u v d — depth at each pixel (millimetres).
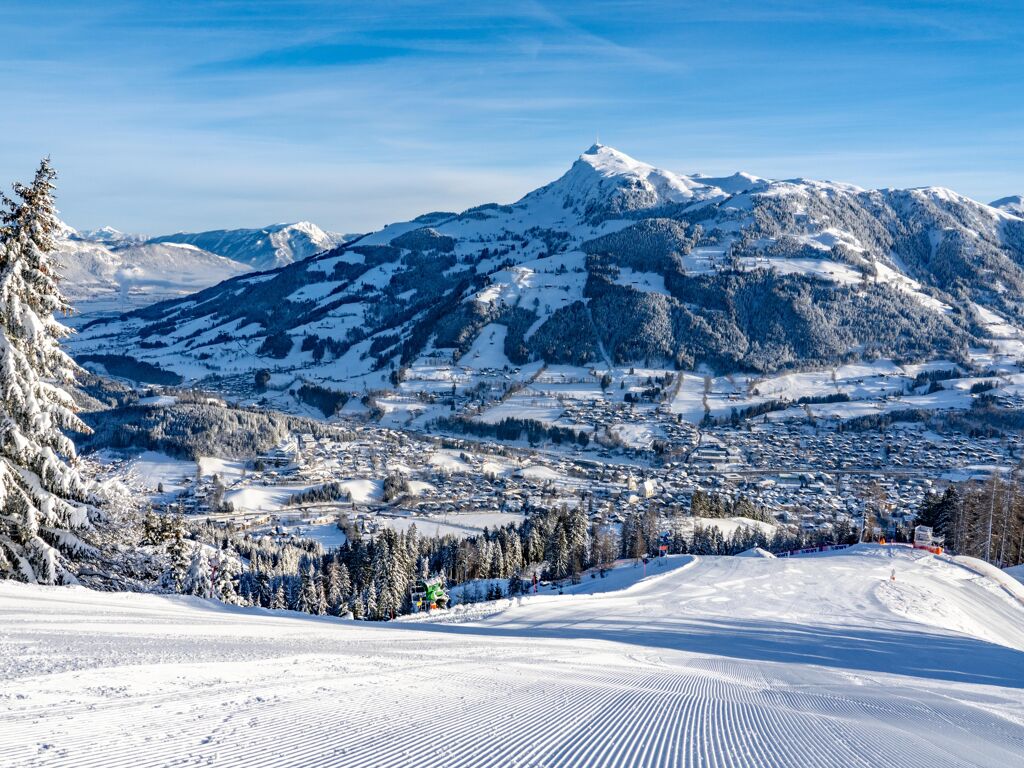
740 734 10766
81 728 7938
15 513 31047
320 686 11656
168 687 10516
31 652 12664
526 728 9852
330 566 96938
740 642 34500
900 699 17203
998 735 13062
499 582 98938
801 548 119125
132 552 36031
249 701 10039
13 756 6742
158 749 7398
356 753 7852
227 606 29547
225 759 7223
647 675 18141
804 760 9391
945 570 74750
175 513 51062
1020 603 64188
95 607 21875
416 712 10266
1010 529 93625
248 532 150375
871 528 127625
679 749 9438
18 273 30656
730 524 140250
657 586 60875
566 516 118312
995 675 28203
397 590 85688
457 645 21781
